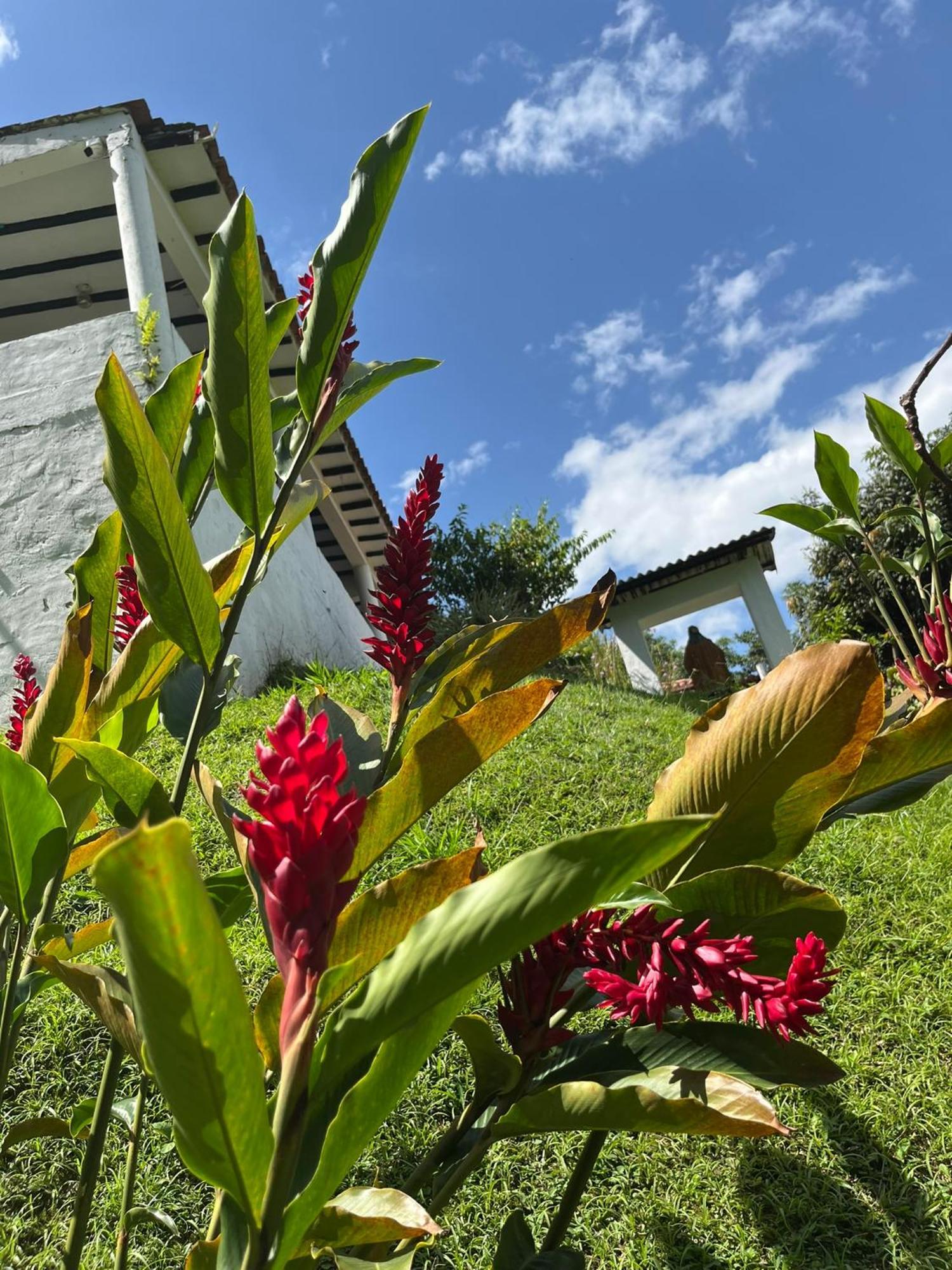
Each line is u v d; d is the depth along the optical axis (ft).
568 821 13.64
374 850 3.70
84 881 11.14
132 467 3.68
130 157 25.32
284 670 23.47
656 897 2.98
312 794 2.40
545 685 3.56
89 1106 5.16
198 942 2.03
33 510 21.29
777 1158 8.00
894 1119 8.32
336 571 56.44
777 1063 3.50
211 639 4.02
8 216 30.63
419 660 4.76
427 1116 8.30
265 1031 3.51
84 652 4.86
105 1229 7.24
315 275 4.43
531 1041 3.64
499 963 2.34
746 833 4.06
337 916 2.49
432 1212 3.53
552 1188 7.74
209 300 4.22
